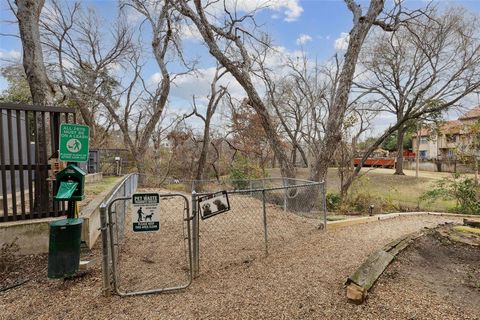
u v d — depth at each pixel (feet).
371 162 118.32
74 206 11.62
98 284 10.70
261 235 18.10
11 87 55.67
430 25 46.85
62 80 52.95
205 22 34.83
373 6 33.22
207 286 10.74
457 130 55.01
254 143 65.41
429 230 17.81
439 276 11.48
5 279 11.21
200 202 11.91
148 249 15.11
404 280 10.80
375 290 9.91
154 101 60.29
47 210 14.40
